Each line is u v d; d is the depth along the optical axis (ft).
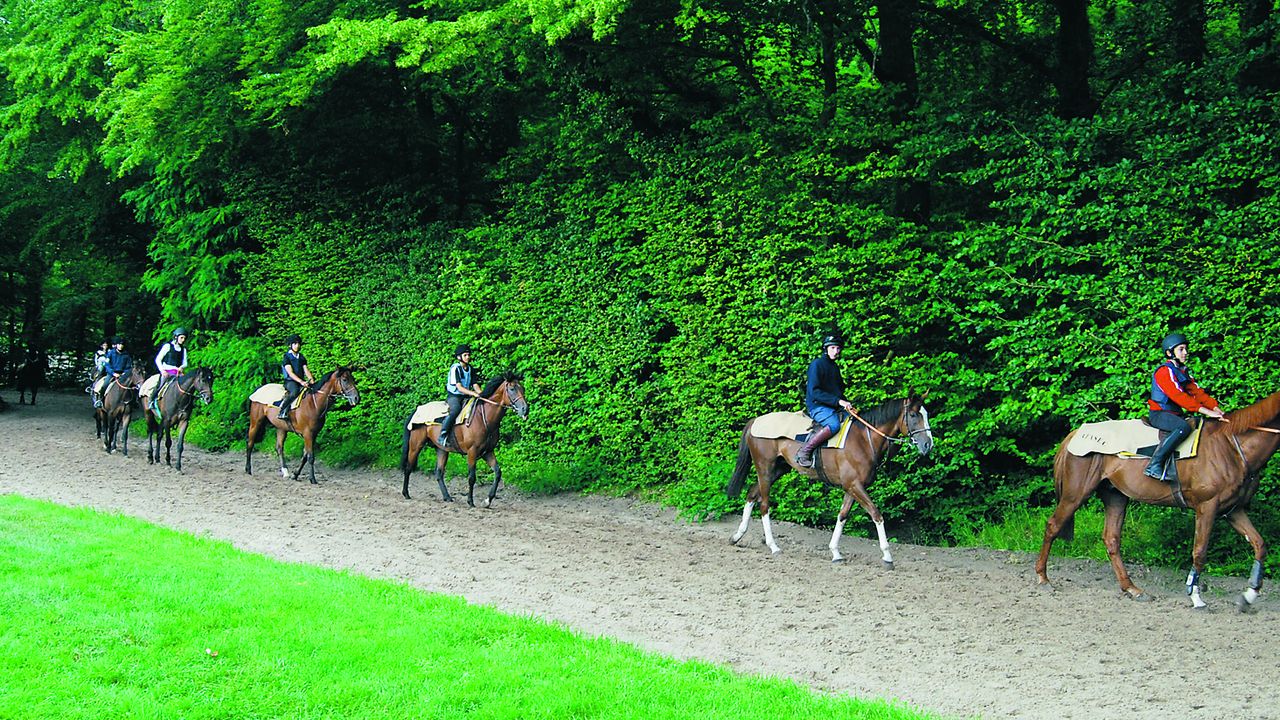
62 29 70.74
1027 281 41.37
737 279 47.39
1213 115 38.09
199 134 64.90
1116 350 38.99
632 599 31.81
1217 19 56.59
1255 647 27.17
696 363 48.93
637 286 52.16
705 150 48.78
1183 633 28.60
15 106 72.79
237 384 71.51
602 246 54.49
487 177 62.75
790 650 26.66
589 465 54.13
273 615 26.12
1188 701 22.74
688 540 42.73
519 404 49.65
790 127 47.98
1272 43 42.04
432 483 58.95
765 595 32.68
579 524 46.19
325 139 68.69
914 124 45.93
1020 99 54.24
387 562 35.94
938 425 43.62
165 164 68.95
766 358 46.70
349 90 63.98
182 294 75.61
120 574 29.17
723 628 28.66
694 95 56.39
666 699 21.33
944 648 26.94
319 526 42.86
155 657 23.09
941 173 46.44
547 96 59.06
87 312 120.06
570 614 29.78
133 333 113.60
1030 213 41.50
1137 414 38.14
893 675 24.66
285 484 56.95
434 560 36.68
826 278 44.55
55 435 77.97
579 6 41.83
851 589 33.78
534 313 56.44
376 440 66.18
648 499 51.21
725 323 47.88
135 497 48.88
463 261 61.31
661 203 50.49
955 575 36.35
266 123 67.56
